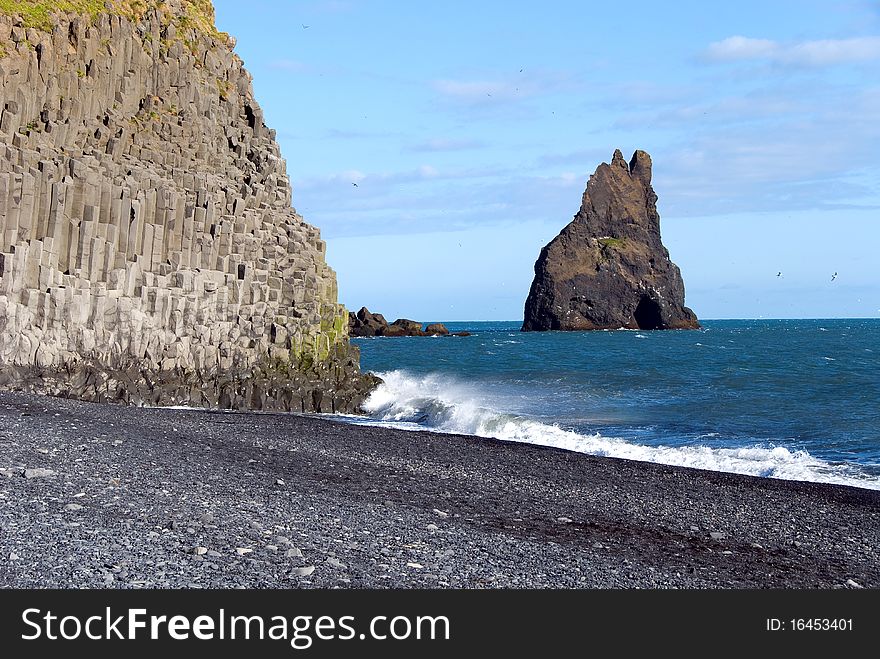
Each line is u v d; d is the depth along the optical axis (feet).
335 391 171.83
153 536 45.57
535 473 87.86
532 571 46.98
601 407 173.58
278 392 164.76
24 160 146.72
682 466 96.78
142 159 176.96
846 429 134.72
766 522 68.69
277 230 197.16
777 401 179.42
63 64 165.48
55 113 161.58
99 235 154.81
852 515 71.92
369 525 54.90
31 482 56.80
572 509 70.03
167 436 94.79
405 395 181.68
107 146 169.37
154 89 189.57
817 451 112.98
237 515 53.26
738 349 454.81
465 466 90.58
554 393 206.59
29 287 141.49
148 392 148.77
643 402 183.52
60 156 155.02
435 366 330.54
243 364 174.70
